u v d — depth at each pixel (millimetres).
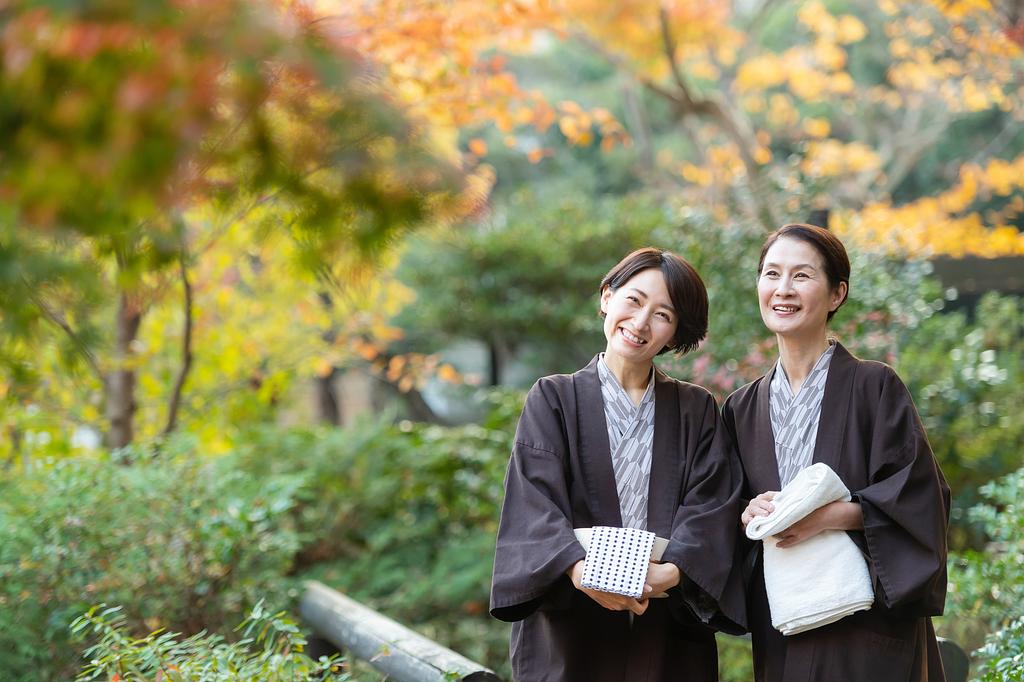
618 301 3705
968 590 5012
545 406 3748
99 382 7852
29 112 4219
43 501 5551
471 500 8961
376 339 11602
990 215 14062
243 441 9062
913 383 7434
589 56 19594
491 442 9273
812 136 16859
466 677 4082
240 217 5789
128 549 5562
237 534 5668
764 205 7730
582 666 3613
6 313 4352
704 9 13625
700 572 3436
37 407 7727
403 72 8094
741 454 3779
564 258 13789
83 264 4520
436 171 4406
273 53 4086
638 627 3635
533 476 3609
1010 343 9016
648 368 3807
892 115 16469
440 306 14289
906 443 3479
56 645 5188
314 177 4500
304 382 11469
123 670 4336
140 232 4746
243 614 5730
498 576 3498
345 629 5336
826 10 16109
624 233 13875
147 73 4117
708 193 13844
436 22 7730
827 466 3406
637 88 16672
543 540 3449
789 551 3461
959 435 7566
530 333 14047
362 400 18766
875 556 3367
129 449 6277
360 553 8789
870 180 14016
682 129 17938
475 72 8648
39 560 5309
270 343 9180
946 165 16562
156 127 4207
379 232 4605
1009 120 15562
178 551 5668
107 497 5613
